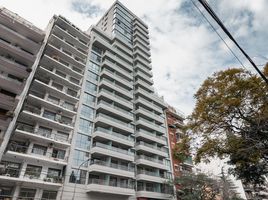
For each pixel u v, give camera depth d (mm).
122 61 45188
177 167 42594
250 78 11836
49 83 30781
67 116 30547
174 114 52562
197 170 38250
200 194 31875
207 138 12625
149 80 49375
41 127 27141
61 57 34531
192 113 13406
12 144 23328
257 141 11430
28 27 31156
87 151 29688
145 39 59281
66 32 37219
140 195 32031
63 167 26531
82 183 26906
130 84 43219
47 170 25188
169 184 35062
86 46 39844
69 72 33969
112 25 55000
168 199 34438
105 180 28922
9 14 31578
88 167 28562
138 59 50406
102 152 30094
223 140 12250
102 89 36812
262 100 11695
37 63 30078
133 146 35656
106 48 44250
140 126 41344
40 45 30672
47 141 26016
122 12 59438
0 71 26531
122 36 53781
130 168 34125
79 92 34125
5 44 26922
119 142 33594
